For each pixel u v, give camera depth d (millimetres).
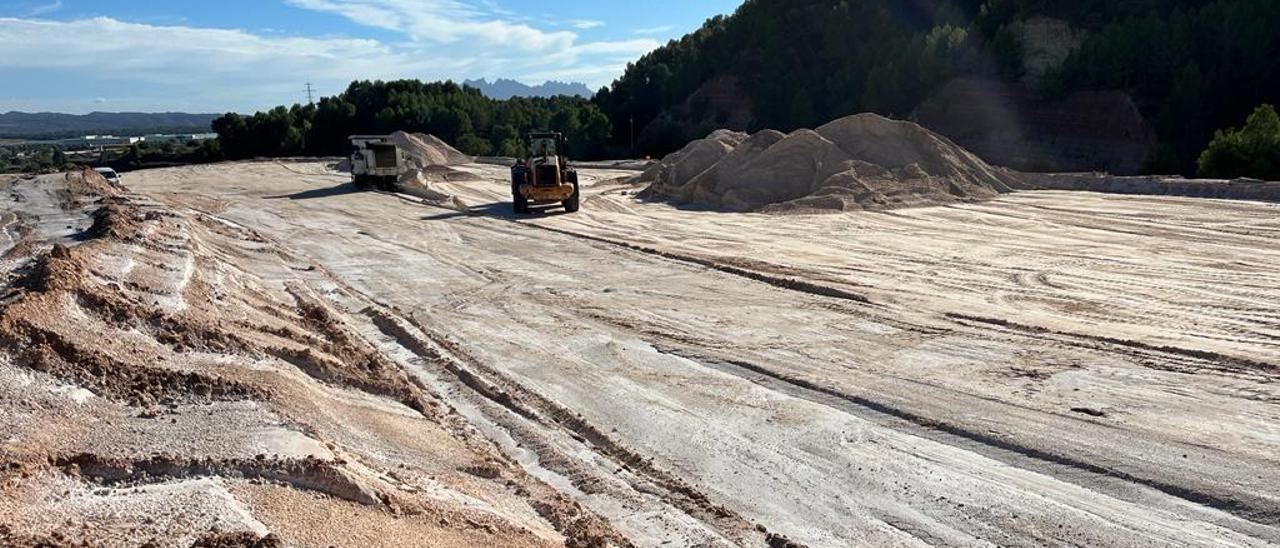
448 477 6996
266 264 18047
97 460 5516
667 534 6535
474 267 18344
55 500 4988
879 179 27938
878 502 7000
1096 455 7551
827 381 9898
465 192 34844
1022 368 10148
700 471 7719
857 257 18312
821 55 68375
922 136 29547
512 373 10648
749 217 25266
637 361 11031
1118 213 22984
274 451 6016
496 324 13211
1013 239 19984
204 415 6691
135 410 6633
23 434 5648
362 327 13203
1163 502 6723
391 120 76438
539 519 6582
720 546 6305
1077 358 10469
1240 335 11375
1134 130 49156
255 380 7621
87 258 11758
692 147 36250
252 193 36844
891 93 59281
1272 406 8602
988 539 6348
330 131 78125
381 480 6238
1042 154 52625
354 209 29766
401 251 20672
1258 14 47750
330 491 5738
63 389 6516
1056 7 60500
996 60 56656
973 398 9156
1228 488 6828
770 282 15836
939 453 7859
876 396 9320
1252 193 24172
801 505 7012
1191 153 45844
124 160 81812
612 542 6195
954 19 65938
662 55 87125
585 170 47500
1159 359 10305
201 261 14367
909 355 10867
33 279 8969
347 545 4980
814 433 8445
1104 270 16156
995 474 7379
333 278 17297
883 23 64500
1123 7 57031
